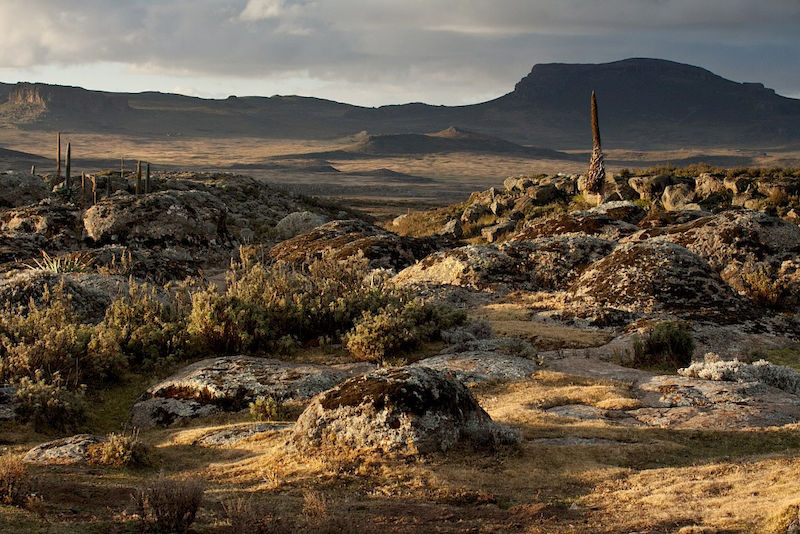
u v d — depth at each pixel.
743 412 14.34
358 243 37.34
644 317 23.64
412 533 9.12
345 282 25.20
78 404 15.81
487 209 57.44
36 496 10.10
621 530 8.97
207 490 11.11
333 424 12.55
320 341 21.16
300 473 11.64
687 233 31.77
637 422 14.37
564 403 15.74
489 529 9.25
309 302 22.39
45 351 17.48
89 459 12.60
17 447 13.77
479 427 12.68
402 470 11.42
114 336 19.02
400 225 64.19
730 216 31.58
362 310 22.33
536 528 9.22
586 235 32.44
